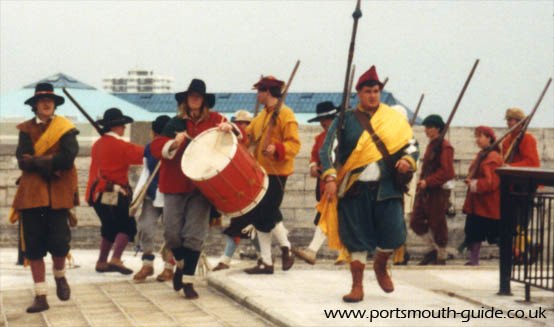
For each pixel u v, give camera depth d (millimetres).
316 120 14352
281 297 10477
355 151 9938
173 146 10578
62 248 10438
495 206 15094
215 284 11891
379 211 10016
